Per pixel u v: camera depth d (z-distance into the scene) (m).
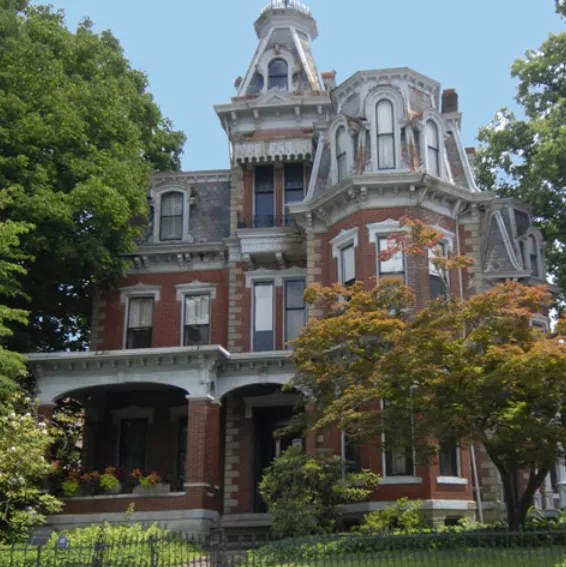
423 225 20.48
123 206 25.75
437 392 17.11
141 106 32.06
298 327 28.61
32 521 20.83
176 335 29.50
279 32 34.53
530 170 32.34
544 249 31.92
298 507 19.83
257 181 30.61
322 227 27.02
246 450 27.19
